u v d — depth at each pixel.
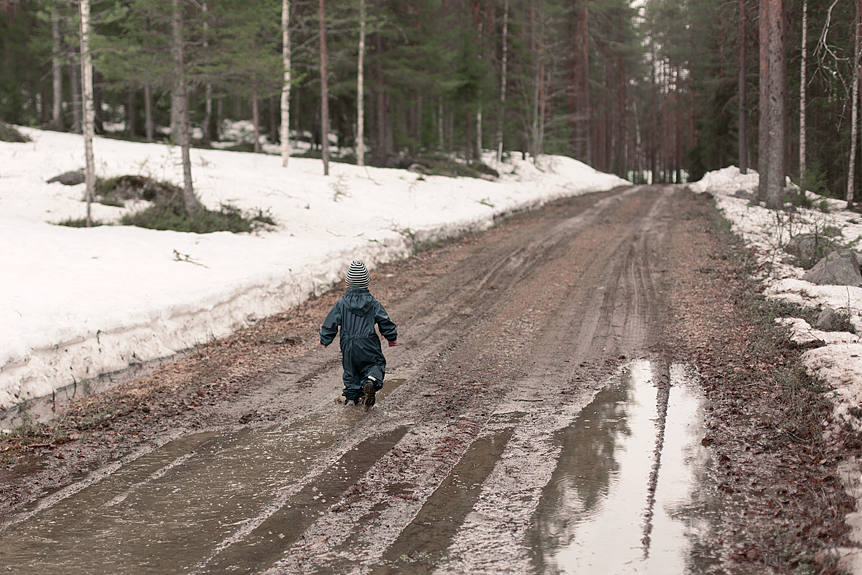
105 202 16.14
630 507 3.85
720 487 4.07
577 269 13.34
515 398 6.25
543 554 3.33
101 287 8.86
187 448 5.07
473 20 37.03
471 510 3.89
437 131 38.69
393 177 27.50
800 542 3.33
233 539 3.56
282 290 10.99
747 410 5.45
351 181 24.84
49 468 4.69
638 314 9.61
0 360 6.07
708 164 49.16
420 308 10.55
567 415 5.69
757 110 36.12
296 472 4.54
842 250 11.66
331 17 25.08
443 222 18.61
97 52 14.15
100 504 4.05
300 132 49.41
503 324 9.41
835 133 31.42
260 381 7.00
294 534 3.62
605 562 3.23
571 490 4.12
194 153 27.39
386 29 31.36
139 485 4.35
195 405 6.20
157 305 8.41
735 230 16.97
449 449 4.95
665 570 3.13
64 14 14.61
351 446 5.05
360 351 6.01
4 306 7.45
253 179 21.97
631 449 4.81
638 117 78.31
